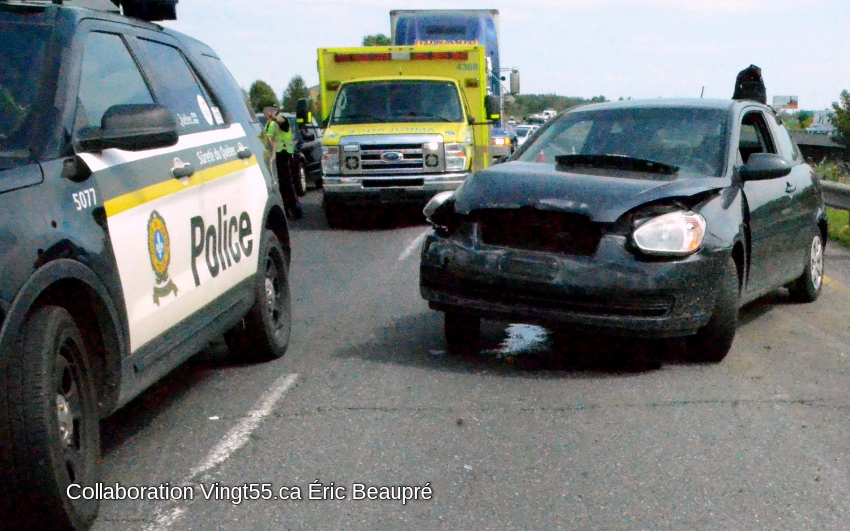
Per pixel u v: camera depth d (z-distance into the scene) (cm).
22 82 462
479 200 677
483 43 2466
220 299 610
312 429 558
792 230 855
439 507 450
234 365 705
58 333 402
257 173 706
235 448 527
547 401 610
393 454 518
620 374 674
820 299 982
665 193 656
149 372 502
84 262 430
